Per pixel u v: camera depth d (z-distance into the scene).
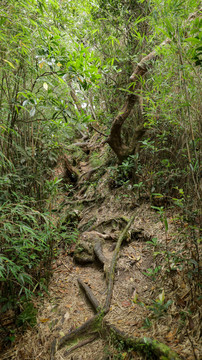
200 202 1.50
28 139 2.25
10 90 1.93
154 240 1.80
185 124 1.56
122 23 3.14
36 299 1.95
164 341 1.24
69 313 1.77
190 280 1.46
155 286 1.68
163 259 1.82
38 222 2.14
